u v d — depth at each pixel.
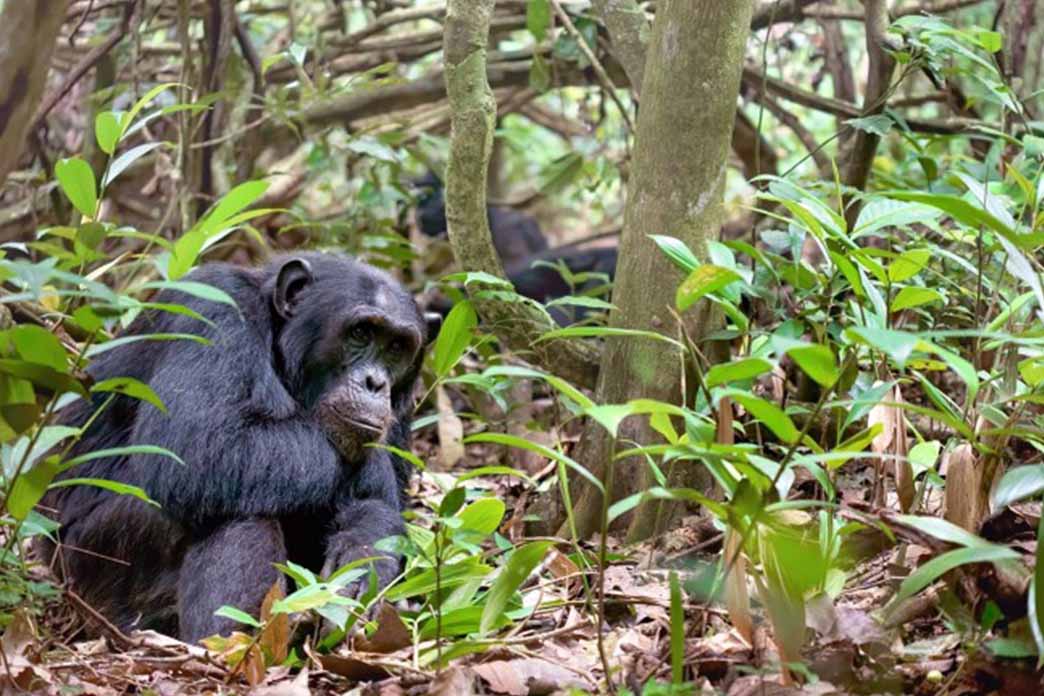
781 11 16.53
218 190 18.28
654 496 7.50
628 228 11.61
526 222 24.77
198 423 10.73
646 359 11.41
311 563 11.48
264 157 22.16
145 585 11.24
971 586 8.18
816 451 8.45
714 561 9.80
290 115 17.53
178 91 16.58
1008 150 15.62
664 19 11.34
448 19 12.20
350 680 8.77
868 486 11.32
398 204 20.59
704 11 11.12
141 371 11.48
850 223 13.34
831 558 8.30
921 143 17.25
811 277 11.16
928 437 12.12
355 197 19.16
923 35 12.16
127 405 11.53
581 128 23.02
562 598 10.05
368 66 19.59
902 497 9.23
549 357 12.59
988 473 8.65
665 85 11.32
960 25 20.08
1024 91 16.55
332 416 11.24
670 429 8.30
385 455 11.73
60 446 11.59
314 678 8.83
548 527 12.25
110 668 8.94
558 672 8.35
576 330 8.66
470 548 8.97
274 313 11.56
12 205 19.48
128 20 17.06
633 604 9.52
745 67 17.69
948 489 8.69
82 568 11.37
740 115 18.22
